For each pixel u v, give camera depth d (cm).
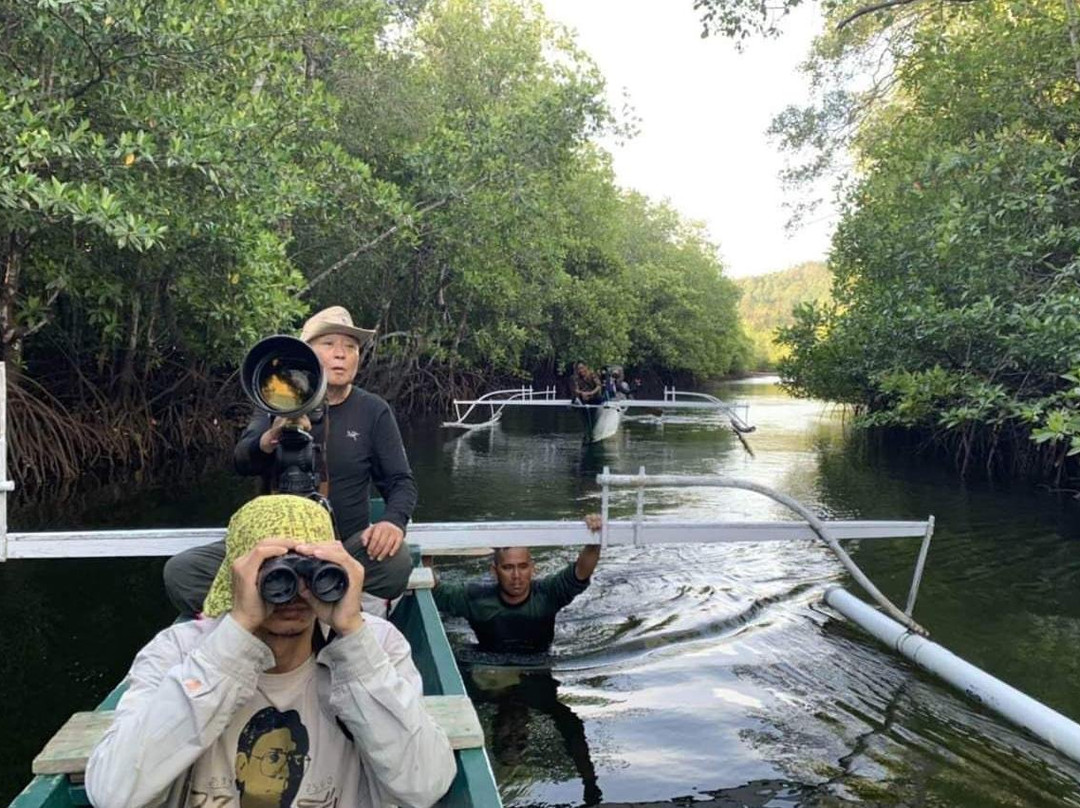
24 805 186
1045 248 829
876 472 1291
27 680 437
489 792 193
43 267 867
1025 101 951
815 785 361
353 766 181
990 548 794
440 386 2212
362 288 1739
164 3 754
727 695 454
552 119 1384
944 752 392
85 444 1003
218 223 867
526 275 2091
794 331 1470
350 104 1452
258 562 164
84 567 641
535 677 477
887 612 577
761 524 526
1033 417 716
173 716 161
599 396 1662
